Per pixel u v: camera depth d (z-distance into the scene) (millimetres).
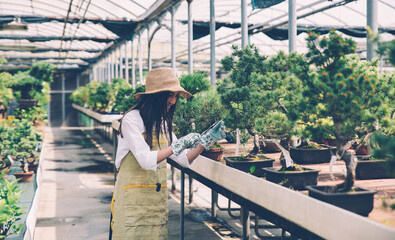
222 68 3025
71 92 26062
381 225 1172
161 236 2096
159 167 2111
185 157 2088
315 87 1803
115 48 15805
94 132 21688
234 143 4492
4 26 10031
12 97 12219
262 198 1915
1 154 6336
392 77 2281
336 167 2977
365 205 1605
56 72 25656
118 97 10523
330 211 1398
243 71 2842
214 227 5207
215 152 3125
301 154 3137
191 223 5398
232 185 2287
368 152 3092
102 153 13148
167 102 2139
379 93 2143
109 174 9227
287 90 2273
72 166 10398
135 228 2014
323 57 1829
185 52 18812
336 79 1699
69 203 6469
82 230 5059
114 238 2053
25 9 11773
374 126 2205
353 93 1671
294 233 1686
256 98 2404
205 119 3594
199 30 10141
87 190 7477
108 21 10508
